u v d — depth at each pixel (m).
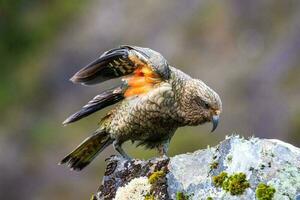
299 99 21.20
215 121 8.83
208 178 7.15
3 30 28.34
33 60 27.36
